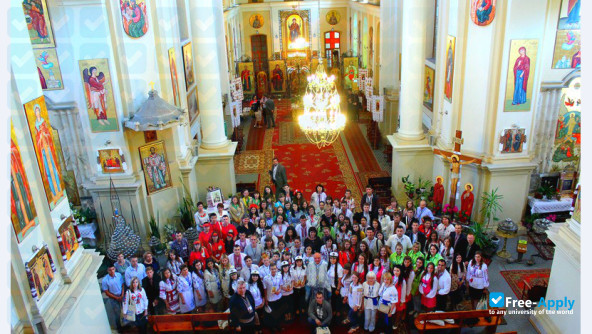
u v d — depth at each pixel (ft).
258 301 26.45
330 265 28.02
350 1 91.25
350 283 26.91
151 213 36.65
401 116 44.37
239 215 37.70
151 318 25.46
